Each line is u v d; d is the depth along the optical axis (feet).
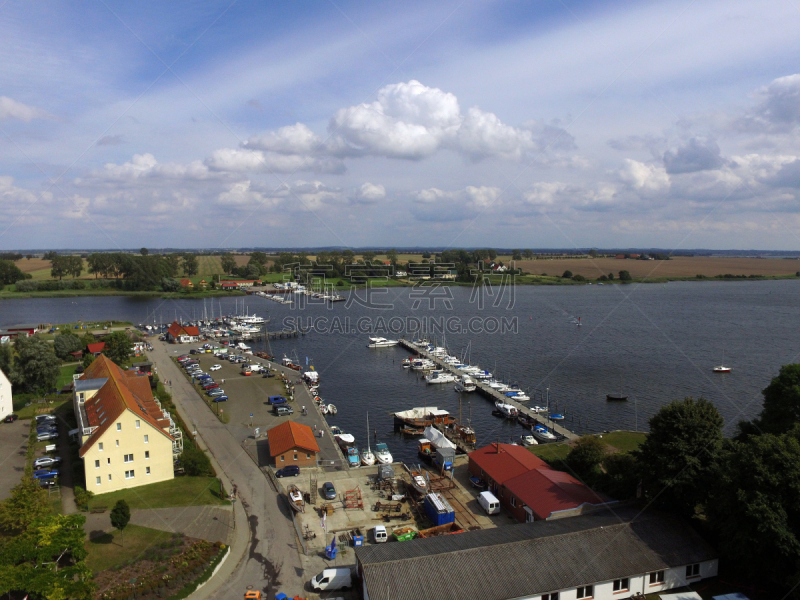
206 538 188.65
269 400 387.14
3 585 142.10
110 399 253.85
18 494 181.57
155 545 180.24
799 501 145.38
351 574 165.37
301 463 261.85
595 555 158.20
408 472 260.83
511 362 533.55
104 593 152.15
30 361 367.66
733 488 158.10
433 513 204.03
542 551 157.69
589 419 361.10
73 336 529.45
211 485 234.58
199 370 472.03
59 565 164.14
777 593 155.33
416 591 142.61
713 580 163.63
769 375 473.67
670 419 183.93
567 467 239.71
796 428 172.45
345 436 316.40
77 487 219.41
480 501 221.25
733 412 374.22
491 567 151.53
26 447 278.26
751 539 149.18
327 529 199.72
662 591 159.22
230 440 299.79
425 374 499.51
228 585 163.53
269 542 189.16
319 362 557.33
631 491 199.31
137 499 217.56
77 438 281.95
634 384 447.01
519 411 373.20
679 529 171.22
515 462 234.58
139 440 232.73
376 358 577.43
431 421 356.18
